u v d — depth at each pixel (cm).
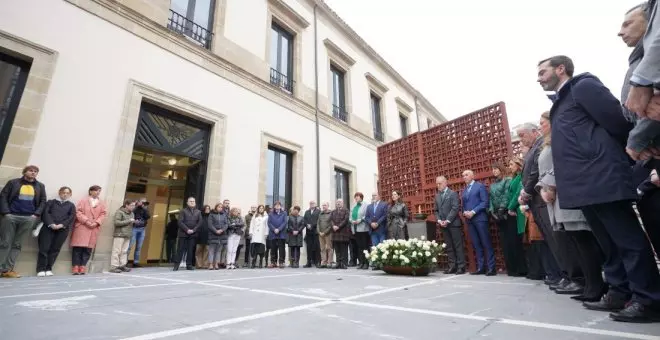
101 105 583
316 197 1037
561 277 323
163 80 686
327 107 1167
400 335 136
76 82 560
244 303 217
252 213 785
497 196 475
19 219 448
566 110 199
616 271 188
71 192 517
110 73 605
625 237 170
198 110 738
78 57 569
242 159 816
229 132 799
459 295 257
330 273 522
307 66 1120
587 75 196
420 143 711
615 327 146
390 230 633
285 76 1055
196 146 754
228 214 725
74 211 506
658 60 115
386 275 473
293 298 241
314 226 824
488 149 581
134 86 634
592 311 186
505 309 195
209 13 840
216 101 783
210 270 626
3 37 495
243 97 853
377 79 1493
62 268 498
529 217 372
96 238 535
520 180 442
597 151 179
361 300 231
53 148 518
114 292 272
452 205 529
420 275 467
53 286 316
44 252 469
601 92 182
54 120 526
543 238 337
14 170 478
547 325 152
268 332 142
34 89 514
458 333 138
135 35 654
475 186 512
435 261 470
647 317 155
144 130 664
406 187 738
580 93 189
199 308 199
